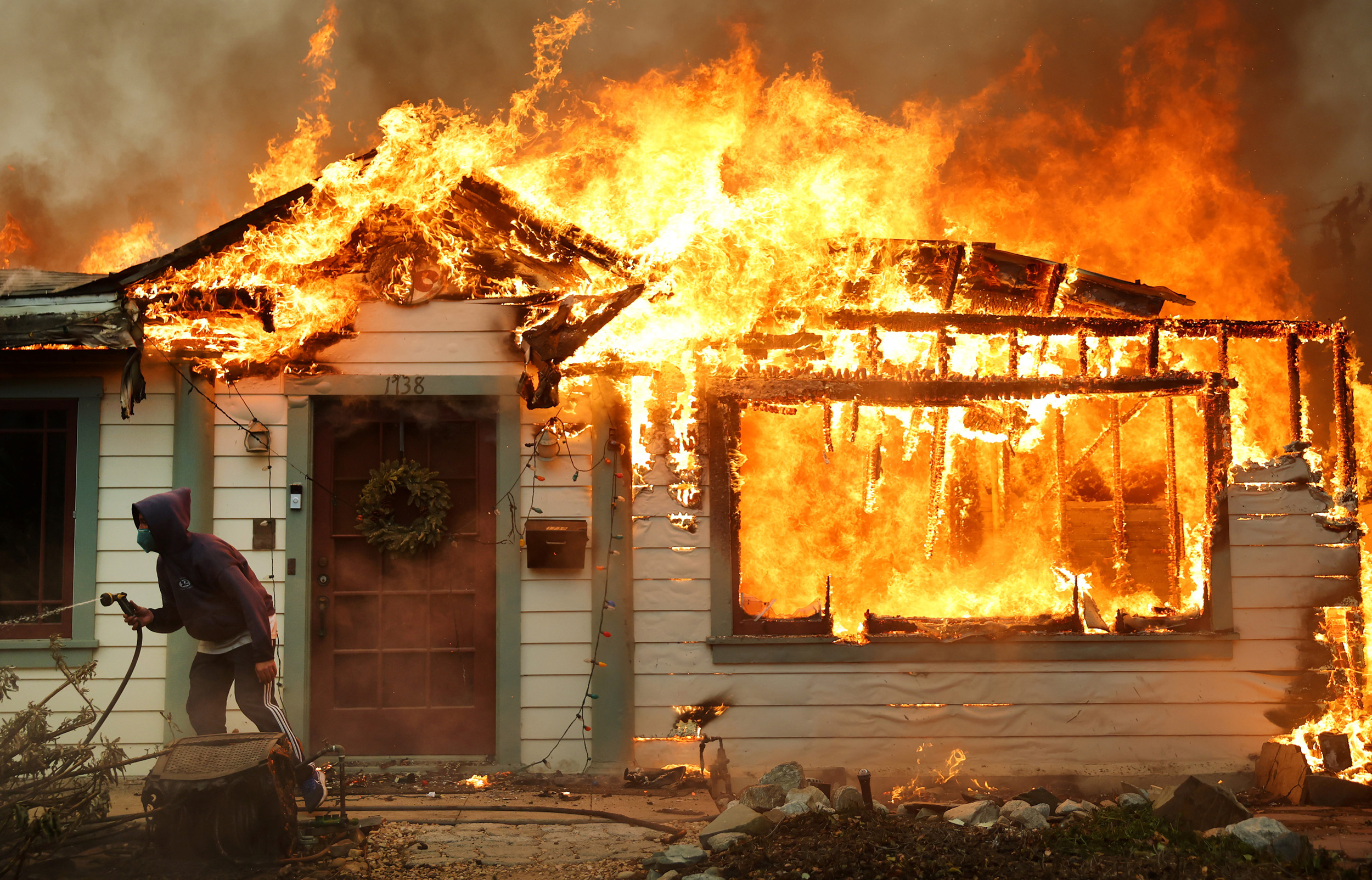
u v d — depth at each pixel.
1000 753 5.98
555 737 5.95
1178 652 6.03
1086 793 5.86
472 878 3.93
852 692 6.00
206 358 6.00
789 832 4.27
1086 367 6.18
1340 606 6.09
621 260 6.00
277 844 4.05
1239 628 6.07
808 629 6.07
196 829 3.96
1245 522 6.15
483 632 6.14
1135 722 6.01
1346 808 5.41
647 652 6.00
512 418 6.12
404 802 5.23
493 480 6.19
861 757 5.95
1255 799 5.64
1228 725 6.02
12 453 6.02
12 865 3.77
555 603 6.04
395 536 6.04
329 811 4.92
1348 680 6.05
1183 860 3.65
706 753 5.91
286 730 4.50
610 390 6.11
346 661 6.10
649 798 5.41
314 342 6.07
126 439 6.00
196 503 5.89
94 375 6.01
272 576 5.97
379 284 6.12
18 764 4.12
